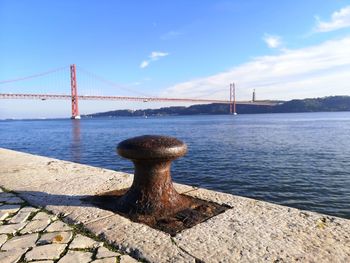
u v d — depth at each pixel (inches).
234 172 634.8
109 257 98.7
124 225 121.2
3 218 134.3
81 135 1860.2
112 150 1074.1
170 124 3093.0
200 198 153.7
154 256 97.4
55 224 126.0
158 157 132.5
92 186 181.3
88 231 118.0
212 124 2810.0
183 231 115.2
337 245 102.3
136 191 139.6
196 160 782.5
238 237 109.2
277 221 122.6
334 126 2108.8
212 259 95.0
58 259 98.0
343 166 685.3
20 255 100.9
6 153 346.9
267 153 896.3
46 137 1769.2
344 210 409.4
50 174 218.7
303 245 102.7
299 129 1861.5
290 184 538.0
